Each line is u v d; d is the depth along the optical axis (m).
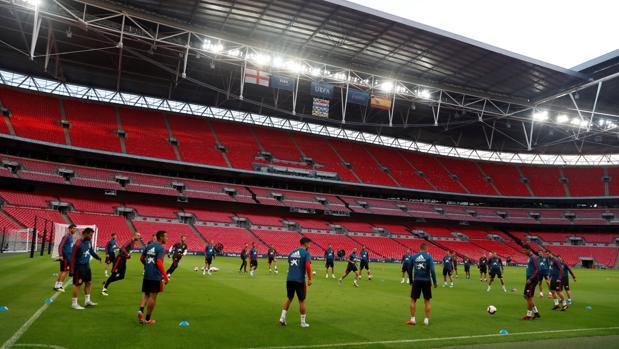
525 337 9.96
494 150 76.31
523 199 68.38
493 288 23.84
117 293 14.18
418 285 11.25
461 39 39.41
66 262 13.55
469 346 8.90
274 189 60.03
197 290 16.44
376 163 67.69
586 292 23.14
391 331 10.11
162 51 44.59
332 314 12.23
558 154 76.38
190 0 34.69
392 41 40.66
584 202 69.56
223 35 39.78
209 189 55.22
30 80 53.50
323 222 59.00
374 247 54.59
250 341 8.45
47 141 46.47
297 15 36.97
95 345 7.57
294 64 43.34
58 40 44.12
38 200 44.81
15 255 28.73
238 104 63.12
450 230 65.69
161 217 49.44
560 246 63.66
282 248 49.09
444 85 48.78
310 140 67.88
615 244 61.59
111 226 44.81
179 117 61.38
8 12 38.19
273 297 15.34
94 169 51.03
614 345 9.45
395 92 47.09
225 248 46.19
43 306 10.92
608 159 73.38
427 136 73.62
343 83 46.66
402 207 64.94
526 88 48.25
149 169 55.59
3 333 8.09
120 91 57.34
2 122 45.91
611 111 53.59
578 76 44.06
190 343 8.05
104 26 37.16
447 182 68.44
